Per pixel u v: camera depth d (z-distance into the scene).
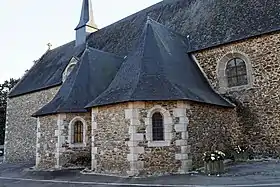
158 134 10.05
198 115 10.66
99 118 10.98
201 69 13.55
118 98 10.27
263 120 11.78
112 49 18.11
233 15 13.80
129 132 9.85
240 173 8.69
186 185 7.49
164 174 9.62
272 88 11.71
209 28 14.19
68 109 12.53
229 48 12.93
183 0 17.50
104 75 14.05
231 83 12.92
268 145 11.54
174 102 10.15
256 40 12.30
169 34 13.79
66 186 8.57
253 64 12.29
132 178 9.18
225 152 11.52
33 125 20.23
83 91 13.19
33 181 10.18
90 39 21.84
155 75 10.83
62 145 12.48
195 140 10.33
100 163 10.70
